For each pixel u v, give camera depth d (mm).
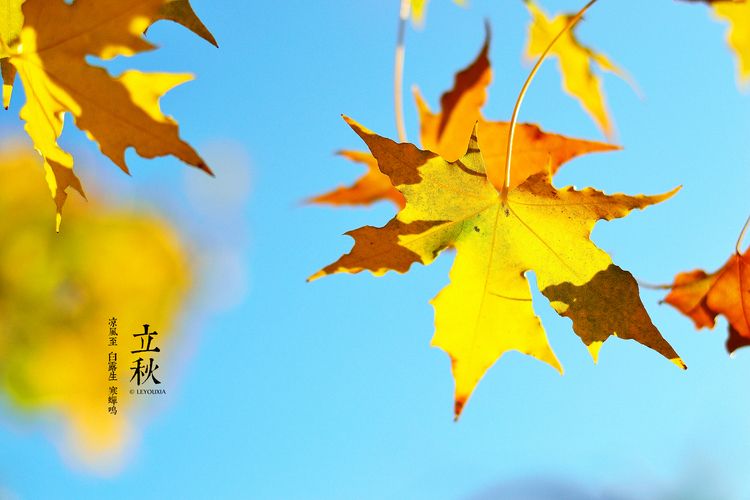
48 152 669
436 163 672
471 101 757
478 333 681
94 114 658
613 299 668
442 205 674
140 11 648
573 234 673
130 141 657
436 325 681
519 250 680
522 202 676
